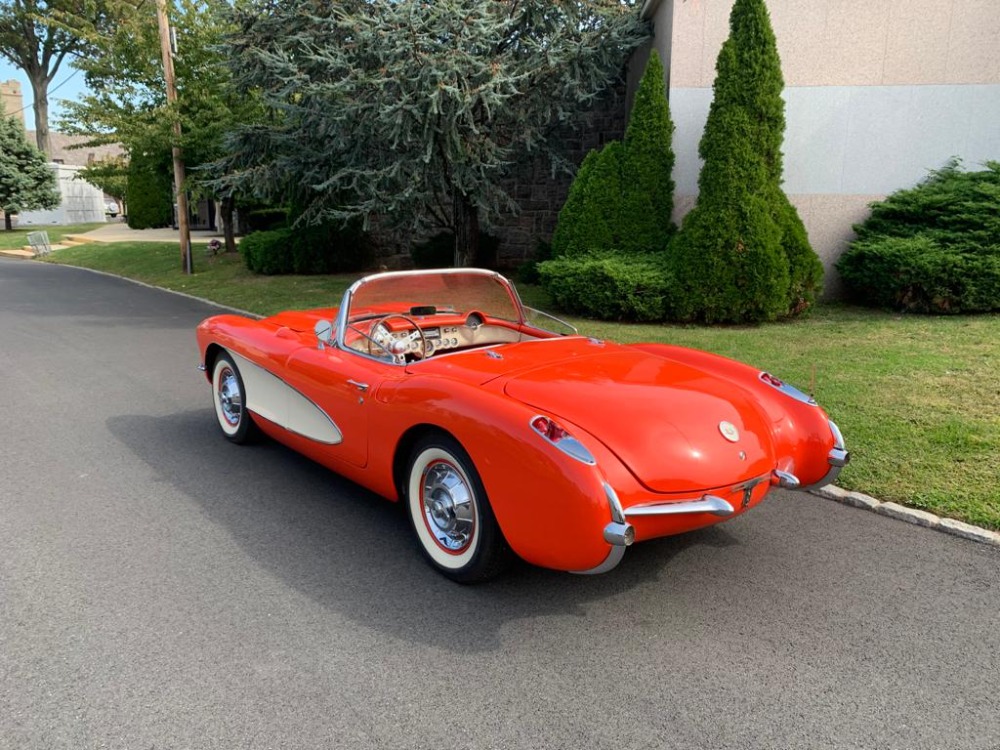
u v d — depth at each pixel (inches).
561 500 108.3
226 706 98.1
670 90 431.8
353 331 170.4
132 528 154.7
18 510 163.6
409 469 138.7
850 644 114.0
